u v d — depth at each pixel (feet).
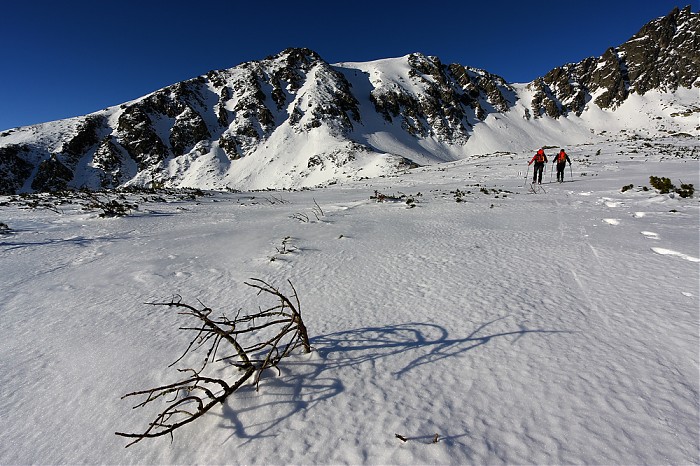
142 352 9.49
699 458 5.20
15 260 19.63
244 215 36.83
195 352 9.34
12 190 242.17
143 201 49.70
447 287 12.85
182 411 6.20
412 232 23.61
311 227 27.04
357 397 7.08
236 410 6.86
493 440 5.86
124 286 15.08
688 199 28.48
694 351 7.77
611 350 8.07
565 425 6.05
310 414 6.70
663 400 6.40
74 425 6.97
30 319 11.91
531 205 32.99
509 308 10.66
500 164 99.19
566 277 12.98
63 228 29.76
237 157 301.22
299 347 8.89
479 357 8.20
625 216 23.86
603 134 382.42
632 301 10.50
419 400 6.90
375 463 5.59
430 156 322.75
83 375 8.59
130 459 6.09
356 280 14.40
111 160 282.97
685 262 13.43
